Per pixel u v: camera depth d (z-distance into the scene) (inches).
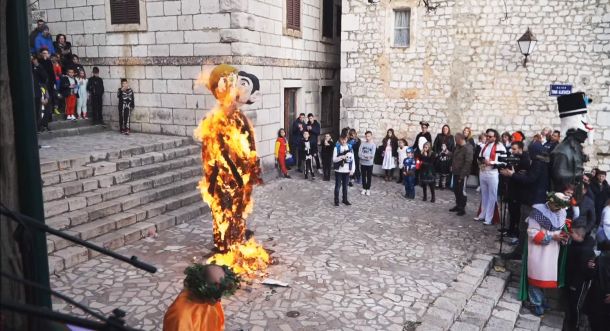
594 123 466.3
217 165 263.6
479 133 510.0
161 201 350.9
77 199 302.7
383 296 236.5
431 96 522.9
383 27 530.3
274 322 207.0
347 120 561.9
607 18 447.5
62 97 465.4
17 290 74.9
